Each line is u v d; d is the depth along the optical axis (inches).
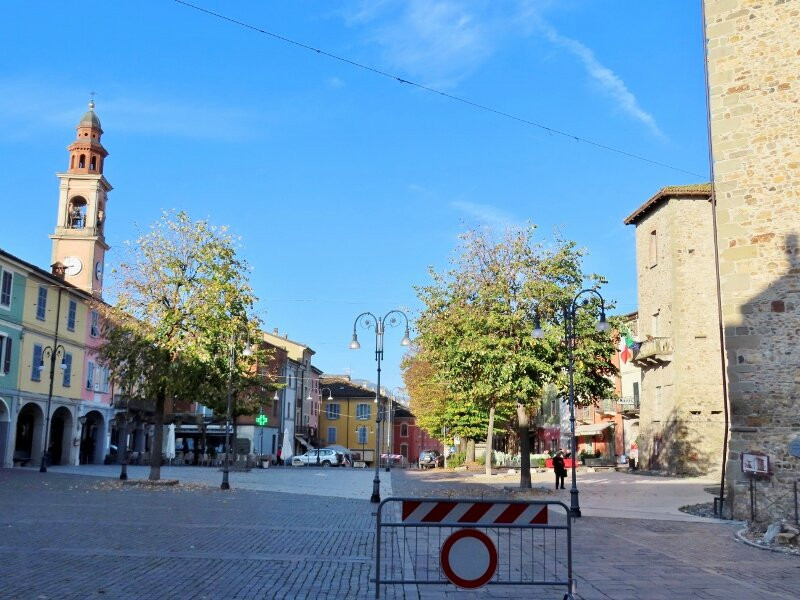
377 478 904.9
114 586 357.1
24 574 378.9
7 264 1502.2
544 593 367.2
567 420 2353.6
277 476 1535.4
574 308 865.5
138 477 1348.4
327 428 3831.2
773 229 716.7
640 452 1633.9
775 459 690.2
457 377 1093.1
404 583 361.7
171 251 1099.3
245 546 504.7
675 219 1493.6
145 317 1084.5
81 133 2037.4
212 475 1512.1
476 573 336.2
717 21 770.8
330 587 371.6
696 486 1146.0
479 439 2027.6
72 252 1936.5
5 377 1498.5
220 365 1143.6
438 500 344.8
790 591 379.6
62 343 1748.3
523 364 975.0
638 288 1676.9
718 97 759.7
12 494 882.8
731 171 743.1
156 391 1098.7
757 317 713.6
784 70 730.2
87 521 623.5
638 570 437.7
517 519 345.1
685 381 1446.9
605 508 842.8
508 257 1048.2
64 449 1787.6
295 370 3280.0
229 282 1115.3
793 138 719.1
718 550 526.0
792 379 690.8
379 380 978.1
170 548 484.7
